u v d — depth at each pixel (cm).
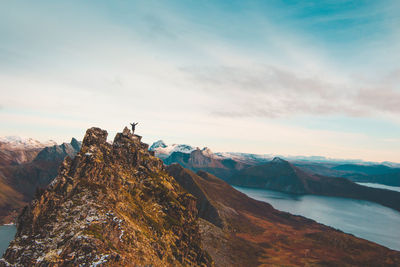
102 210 9838
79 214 9431
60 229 8988
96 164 11594
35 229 9225
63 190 10388
